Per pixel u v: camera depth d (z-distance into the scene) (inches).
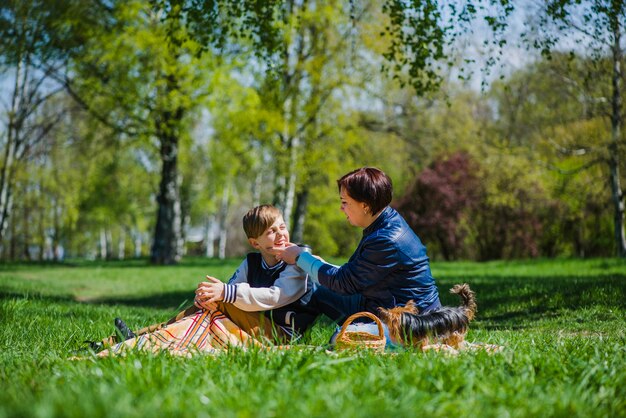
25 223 1921.8
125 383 113.3
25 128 1290.6
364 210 170.1
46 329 232.2
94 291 602.9
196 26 437.7
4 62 783.1
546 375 131.0
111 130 1015.6
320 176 1203.2
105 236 2308.1
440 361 132.4
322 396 102.0
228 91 860.0
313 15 854.5
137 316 310.5
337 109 990.4
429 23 398.3
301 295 175.3
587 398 113.6
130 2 824.9
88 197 1715.1
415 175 1380.4
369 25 824.9
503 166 1096.8
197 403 101.9
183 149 1148.5
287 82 930.1
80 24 797.2
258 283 179.6
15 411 92.7
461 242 1375.5
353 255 173.3
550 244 1309.1
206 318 164.9
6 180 1125.1
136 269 916.0
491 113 1273.4
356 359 137.0
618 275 518.6
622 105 828.0
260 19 434.3
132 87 852.0
